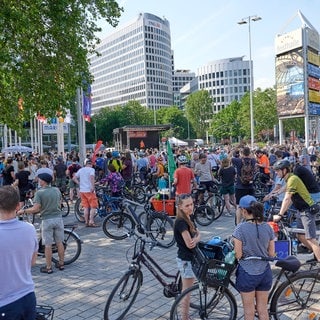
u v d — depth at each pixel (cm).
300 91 2519
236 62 15638
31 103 1411
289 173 689
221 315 476
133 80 15975
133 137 3653
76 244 823
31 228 355
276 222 679
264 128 7675
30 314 341
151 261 553
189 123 12925
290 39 2559
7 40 1148
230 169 1220
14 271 334
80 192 1145
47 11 1275
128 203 1002
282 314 494
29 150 3822
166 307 575
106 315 512
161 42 16075
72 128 7462
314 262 539
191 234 481
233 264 457
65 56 1417
